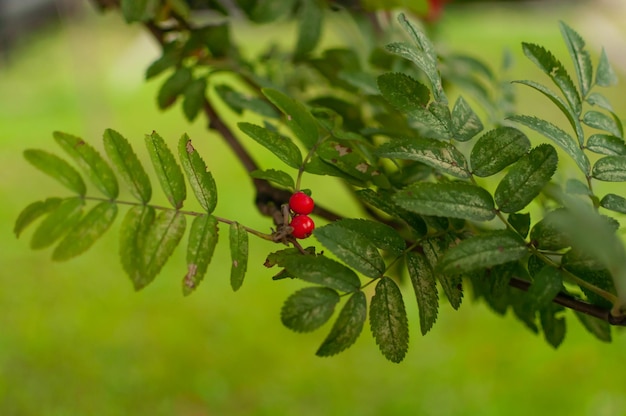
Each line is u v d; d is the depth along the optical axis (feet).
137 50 10.98
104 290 6.59
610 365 5.58
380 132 1.56
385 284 1.20
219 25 1.83
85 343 5.95
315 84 2.05
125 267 1.25
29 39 11.93
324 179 7.44
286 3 1.92
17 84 10.82
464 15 11.41
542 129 1.20
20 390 5.46
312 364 5.85
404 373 5.68
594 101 1.37
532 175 1.19
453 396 5.43
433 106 1.25
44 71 11.18
